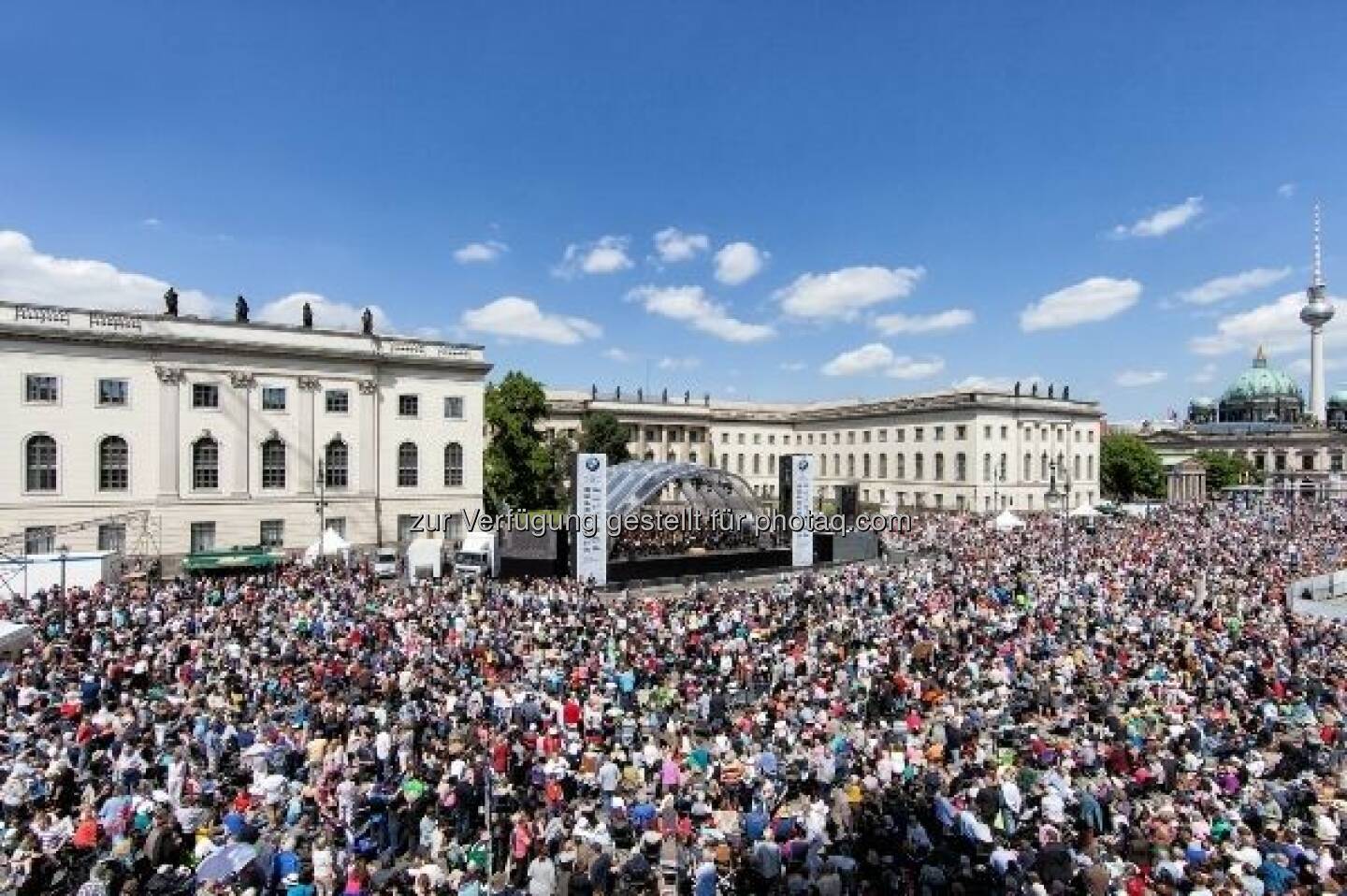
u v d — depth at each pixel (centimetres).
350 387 6612
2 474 5262
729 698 2559
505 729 2091
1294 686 2617
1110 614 3591
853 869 1513
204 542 5944
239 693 2355
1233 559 5119
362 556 5859
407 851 1728
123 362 5684
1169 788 1966
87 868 1478
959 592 4028
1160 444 19388
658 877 1619
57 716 2080
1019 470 11669
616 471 6706
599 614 3503
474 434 7231
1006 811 1789
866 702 2495
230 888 1436
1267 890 1454
